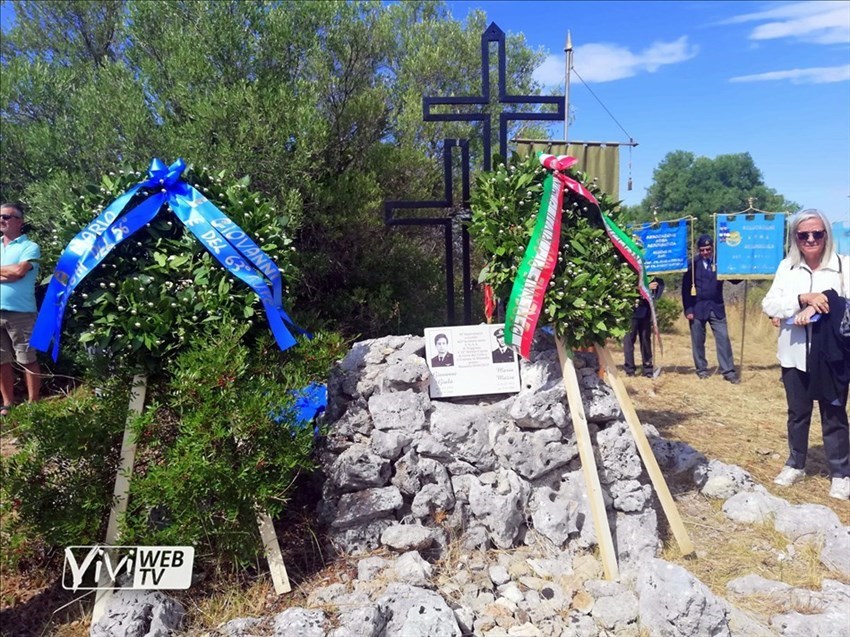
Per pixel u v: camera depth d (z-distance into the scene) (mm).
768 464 4887
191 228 3217
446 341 3758
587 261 3611
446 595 3025
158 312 3104
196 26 6336
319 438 3629
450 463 3545
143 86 6453
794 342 4355
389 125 7438
